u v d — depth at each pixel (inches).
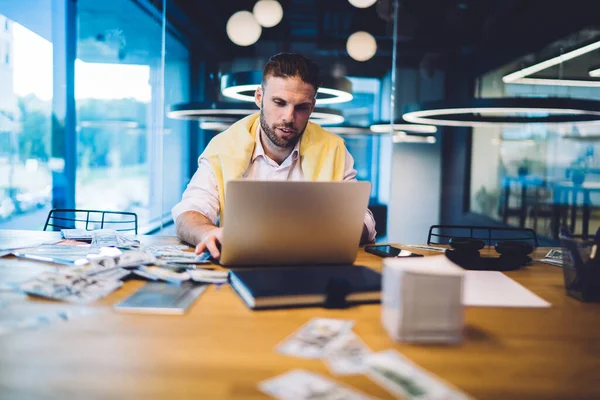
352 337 31.2
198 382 24.9
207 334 31.6
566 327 34.8
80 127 359.9
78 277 42.6
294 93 63.4
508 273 51.8
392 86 395.5
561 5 180.7
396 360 27.8
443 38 360.5
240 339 30.8
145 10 337.1
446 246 69.9
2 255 53.9
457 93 408.5
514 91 390.0
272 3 250.4
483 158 473.1
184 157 481.7
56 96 249.0
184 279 43.6
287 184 44.9
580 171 454.9
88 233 67.9
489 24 306.0
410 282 30.5
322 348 29.3
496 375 26.5
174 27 365.1
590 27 174.4
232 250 47.2
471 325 34.8
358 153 561.6
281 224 46.4
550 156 466.6
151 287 41.9
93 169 385.4
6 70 225.3
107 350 28.7
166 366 26.8
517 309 38.8
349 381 25.1
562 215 445.4
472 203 477.1
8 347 28.8
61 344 29.5
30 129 239.3
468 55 385.4
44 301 37.6
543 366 28.0
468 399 23.5
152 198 457.4
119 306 36.1
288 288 38.0
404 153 478.9
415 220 477.1
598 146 450.6
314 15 370.3
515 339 32.2
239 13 253.1
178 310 35.7
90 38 346.9
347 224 47.8
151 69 402.6
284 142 68.4
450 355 29.2
